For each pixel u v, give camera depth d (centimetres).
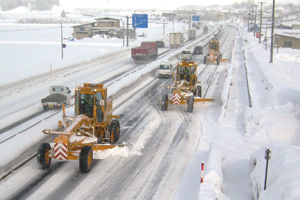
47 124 2039
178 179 1395
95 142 1533
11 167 1448
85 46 7475
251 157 1430
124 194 1257
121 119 2266
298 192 935
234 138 1928
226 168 1502
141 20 7131
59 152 1368
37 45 7550
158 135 1961
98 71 4300
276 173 1123
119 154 1630
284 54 6303
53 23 16712
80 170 1405
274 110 2139
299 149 1326
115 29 9706
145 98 2920
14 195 1217
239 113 2439
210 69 4528
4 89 3052
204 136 1945
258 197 1145
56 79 3709
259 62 4781
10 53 6069
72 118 1567
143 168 1495
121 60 5431
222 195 1155
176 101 2502
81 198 1215
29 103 2691
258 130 1941
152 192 1279
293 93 2711
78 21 17850
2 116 2311
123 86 3219
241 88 3341
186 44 8581
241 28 15388
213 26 17500
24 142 1681
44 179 1354
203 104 2725
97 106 1638
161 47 7862
